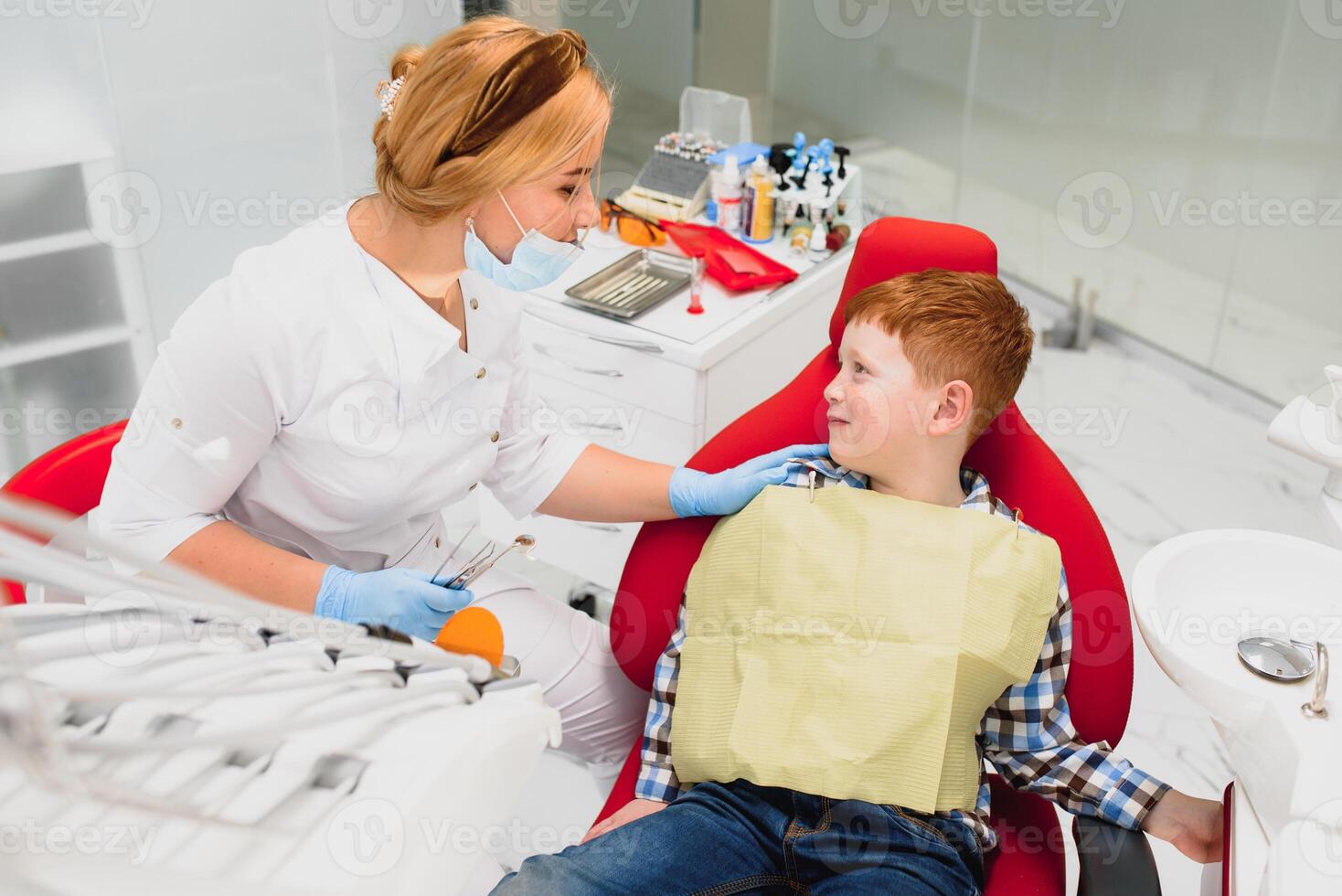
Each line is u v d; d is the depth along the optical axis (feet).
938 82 10.73
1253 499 9.11
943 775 4.21
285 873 1.97
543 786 6.53
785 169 7.72
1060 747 4.42
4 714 1.60
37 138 7.09
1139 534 8.70
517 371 5.21
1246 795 3.77
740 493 4.72
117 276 7.64
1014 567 4.32
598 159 4.18
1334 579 4.27
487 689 2.62
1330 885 3.07
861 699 4.25
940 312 4.28
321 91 7.48
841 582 4.42
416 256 4.30
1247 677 3.86
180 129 7.19
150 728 2.06
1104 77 9.88
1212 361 10.41
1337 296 9.30
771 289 7.08
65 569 1.80
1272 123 9.16
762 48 10.14
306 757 2.15
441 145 3.79
